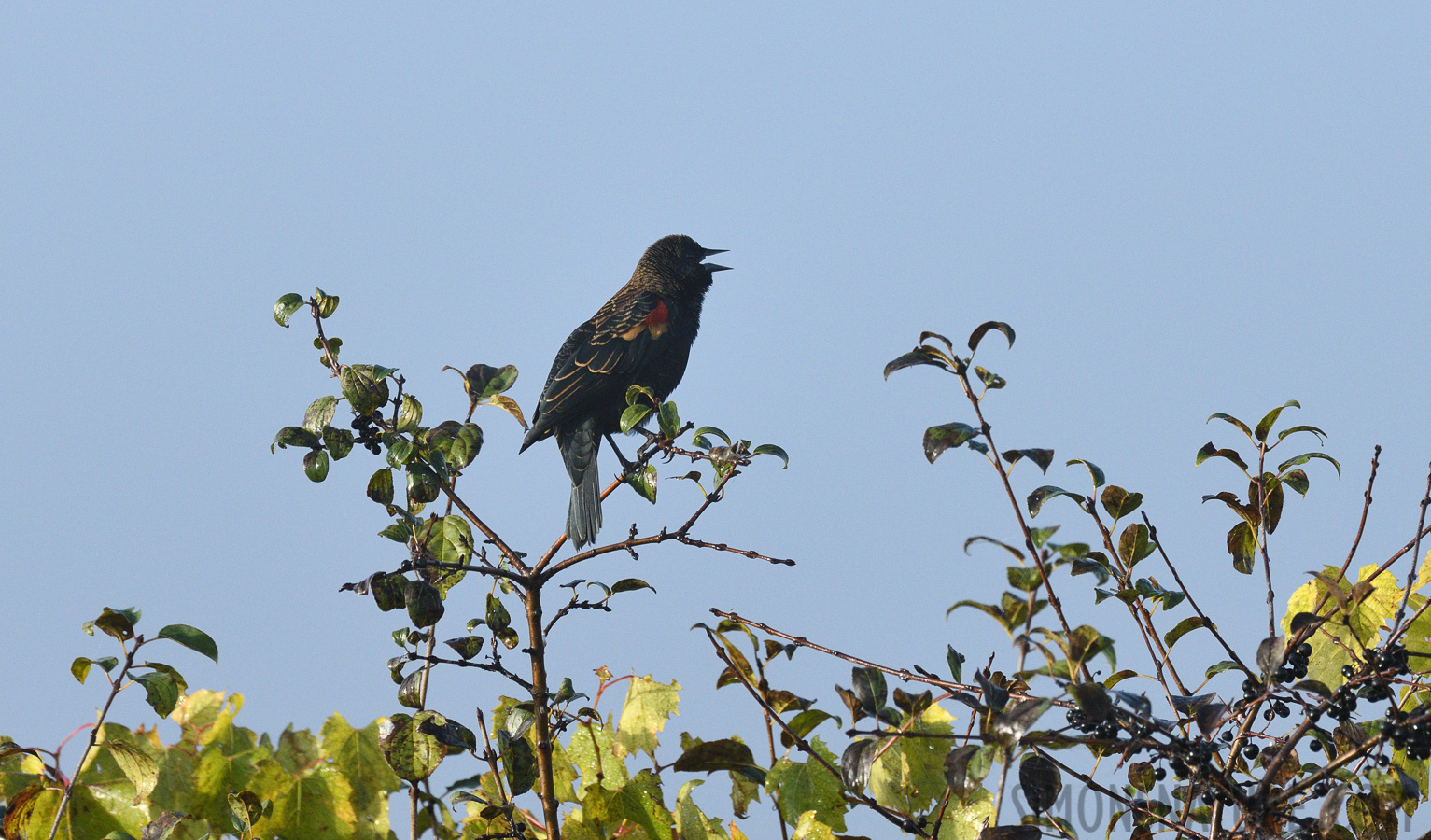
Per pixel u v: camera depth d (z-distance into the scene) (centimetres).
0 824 644
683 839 697
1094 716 490
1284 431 672
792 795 641
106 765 667
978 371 579
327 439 761
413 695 712
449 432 777
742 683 657
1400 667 556
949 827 661
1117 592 656
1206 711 569
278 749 731
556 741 770
